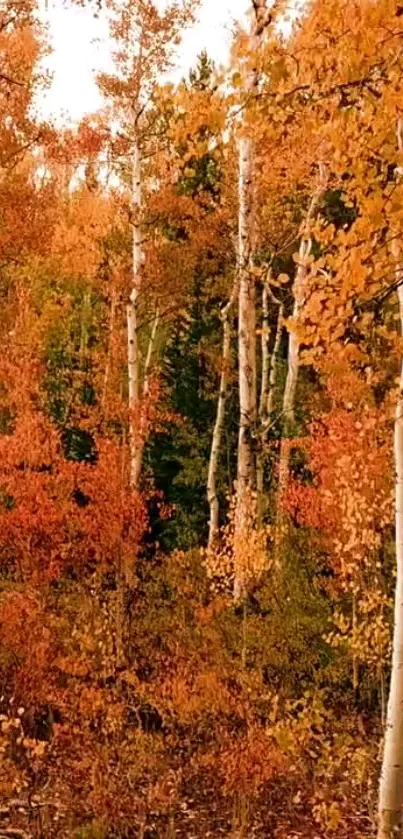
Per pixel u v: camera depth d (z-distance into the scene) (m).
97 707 10.41
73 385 18.25
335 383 9.35
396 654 5.48
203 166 18.30
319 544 11.19
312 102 4.08
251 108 4.15
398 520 5.55
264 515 13.66
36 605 12.24
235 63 4.11
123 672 11.04
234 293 15.41
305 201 14.97
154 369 18.61
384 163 4.00
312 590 10.95
